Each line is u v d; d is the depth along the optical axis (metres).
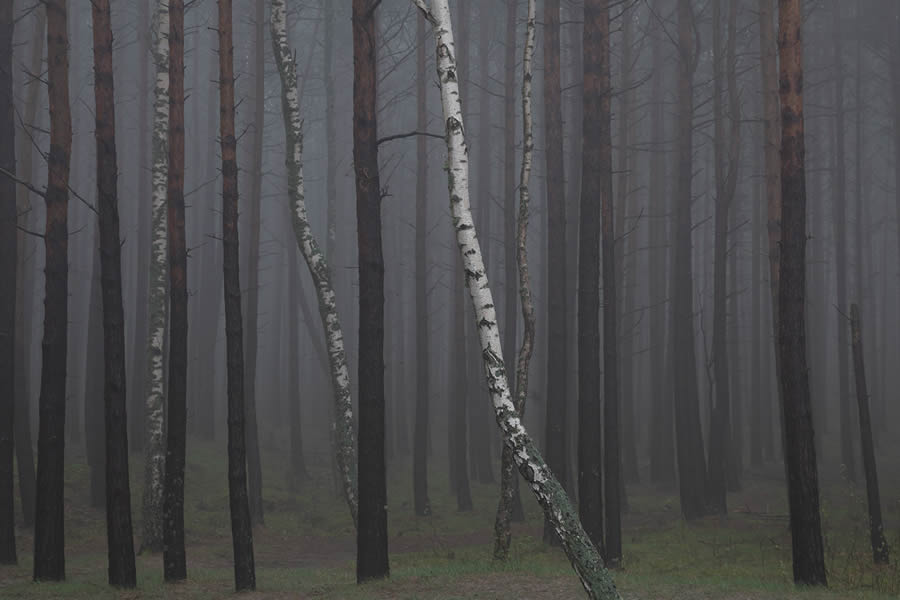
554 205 21.36
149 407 19.64
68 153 14.83
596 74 17.73
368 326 13.21
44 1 14.74
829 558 16.02
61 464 14.41
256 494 24.91
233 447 12.95
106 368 13.45
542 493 7.50
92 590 13.09
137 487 26.27
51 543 14.16
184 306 14.05
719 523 22.58
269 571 16.36
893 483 31.09
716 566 15.89
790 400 12.48
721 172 27.53
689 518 23.66
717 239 26.91
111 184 13.66
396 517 26.47
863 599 10.94
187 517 24.12
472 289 8.61
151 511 19.27
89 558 18.31
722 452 24.41
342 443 17.95
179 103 14.52
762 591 11.44
